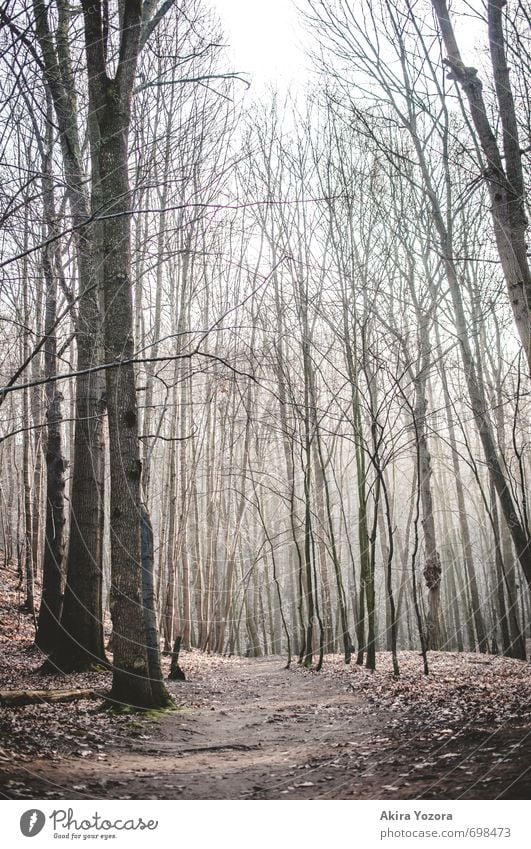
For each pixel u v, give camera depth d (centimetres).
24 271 854
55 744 601
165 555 2233
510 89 680
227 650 2922
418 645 2953
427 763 514
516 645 1592
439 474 2756
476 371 1435
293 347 1739
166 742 687
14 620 1516
